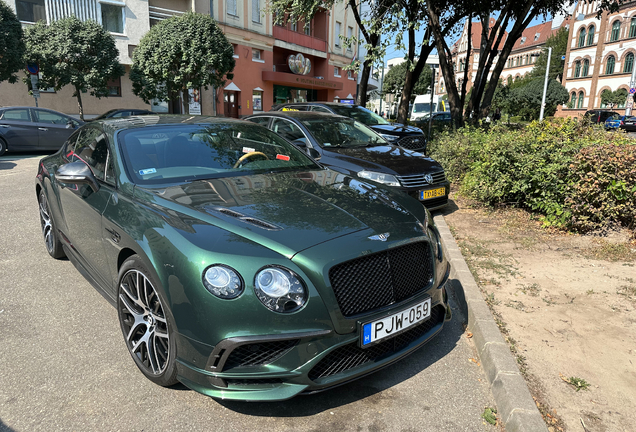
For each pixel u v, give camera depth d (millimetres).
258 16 26547
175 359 2193
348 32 35375
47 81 17234
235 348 2025
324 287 2084
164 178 2949
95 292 3623
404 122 14688
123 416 2199
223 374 2057
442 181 6043
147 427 2131
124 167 2965
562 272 3941
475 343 2951
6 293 3566
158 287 2207
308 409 2291
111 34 19234
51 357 2697
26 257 4371
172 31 18297
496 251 4512
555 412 2219
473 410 2316
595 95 51406
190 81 18938
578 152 5020
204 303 2025
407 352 2441
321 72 33500
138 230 2420
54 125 12719
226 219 2350
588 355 2686
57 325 3084
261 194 2758
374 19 11031
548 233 5016
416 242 2502
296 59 29125
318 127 6574
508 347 2686
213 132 3549
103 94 18719
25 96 19156
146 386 2441
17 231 5195
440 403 2365
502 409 2270
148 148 3168
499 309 3273
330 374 2182
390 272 2330
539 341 2840
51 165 4156
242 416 2223
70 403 2289
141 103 22484
